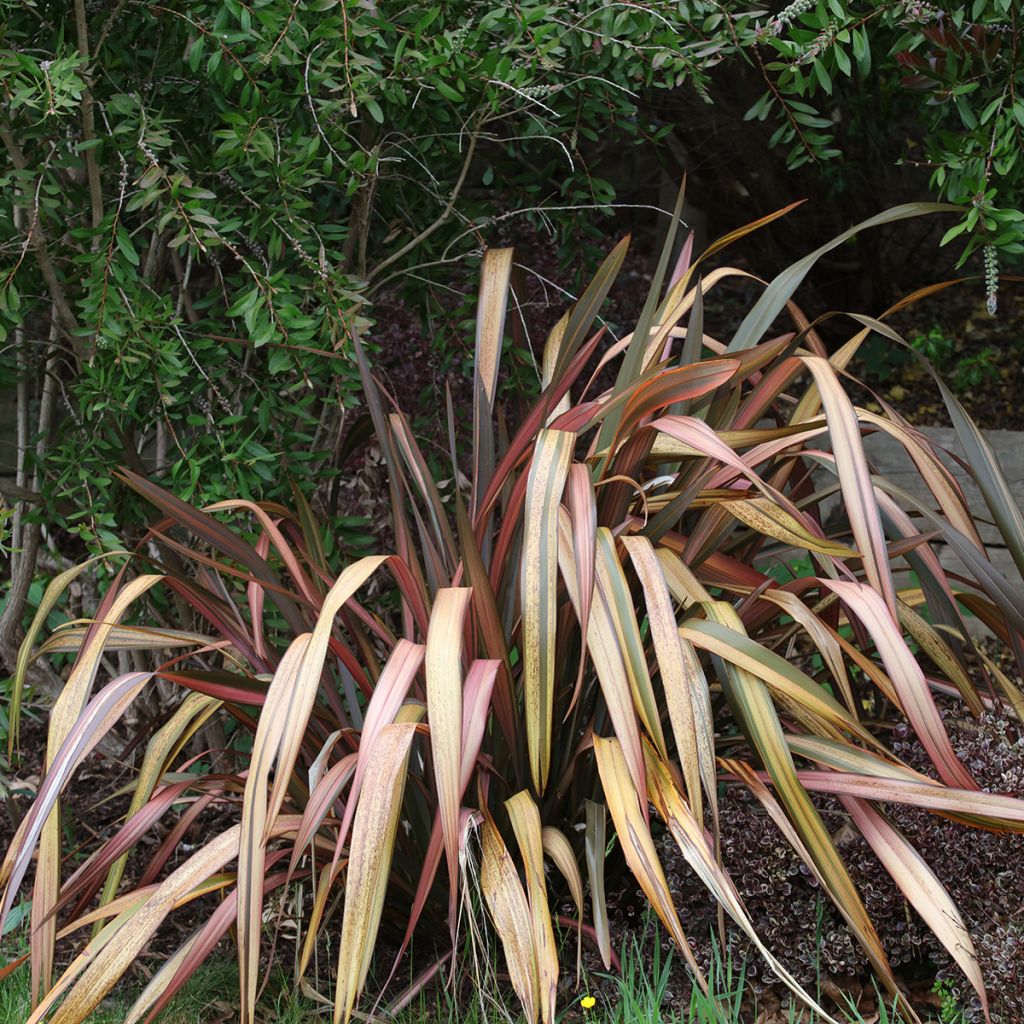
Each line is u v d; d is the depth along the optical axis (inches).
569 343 95.1
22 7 100.1
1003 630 100.1
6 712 115.0
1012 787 83.0
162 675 82.0
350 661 88.7
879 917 84.9
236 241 111.3
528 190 131.6
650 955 89.3
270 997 88.1
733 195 192.4
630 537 81.2
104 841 118.0
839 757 80.3
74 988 73.5
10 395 163.6
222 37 95.5
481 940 87.7
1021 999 74.8
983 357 198.1
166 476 122.3
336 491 119.0
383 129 117.8
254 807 71.6
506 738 85.1
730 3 108.8
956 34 101.1
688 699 74.7
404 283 129.0
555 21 105.7
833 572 92.1
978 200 100.6
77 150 97.7
